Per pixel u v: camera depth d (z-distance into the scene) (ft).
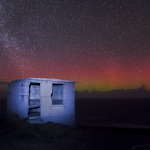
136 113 147.43
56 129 31.83
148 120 100.78
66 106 39.50
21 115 34.99
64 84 40.22
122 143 25.44
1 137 22.06
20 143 20.81
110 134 34.35
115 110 182.09
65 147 21.22
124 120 100.58
